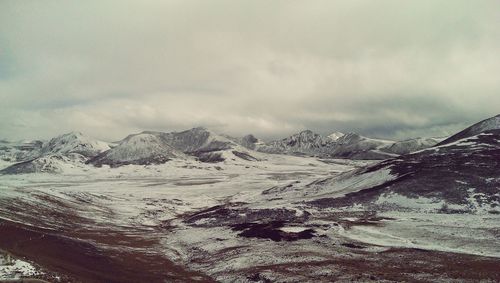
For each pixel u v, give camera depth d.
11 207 77.38
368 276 41.97
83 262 47.72
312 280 41.88
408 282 39.38
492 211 77.88
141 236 74.88
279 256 52.53
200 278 46.56
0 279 30.61
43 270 35.34
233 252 56.88
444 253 50.66
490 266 43.88
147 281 43.00
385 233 64.25
